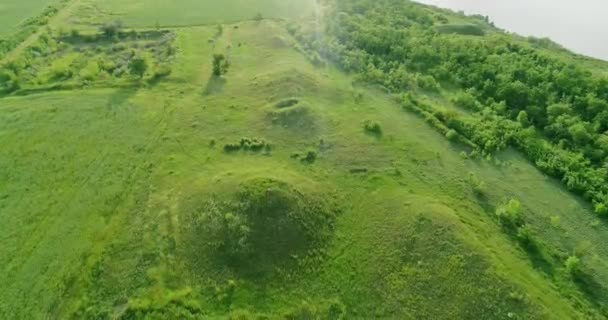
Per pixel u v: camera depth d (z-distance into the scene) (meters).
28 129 61.16
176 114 65.69
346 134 60.50
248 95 70.19
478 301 36.72
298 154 56.25
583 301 40.72
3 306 38.38
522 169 57.50
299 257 41.22
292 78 70.75
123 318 36.72
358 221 46.44
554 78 72.69
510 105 70.44
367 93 72.94
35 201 49.25
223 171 52.00
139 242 43.38
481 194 52.16
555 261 44.56
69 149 57.62
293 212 43.34
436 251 40.81
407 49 86.44
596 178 54.41
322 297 38.75
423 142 60.66
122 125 62.81
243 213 42.53
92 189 51.03
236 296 37.97
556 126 63.34
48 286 39.88
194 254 41.09
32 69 78.81
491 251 42.78
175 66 79.94
